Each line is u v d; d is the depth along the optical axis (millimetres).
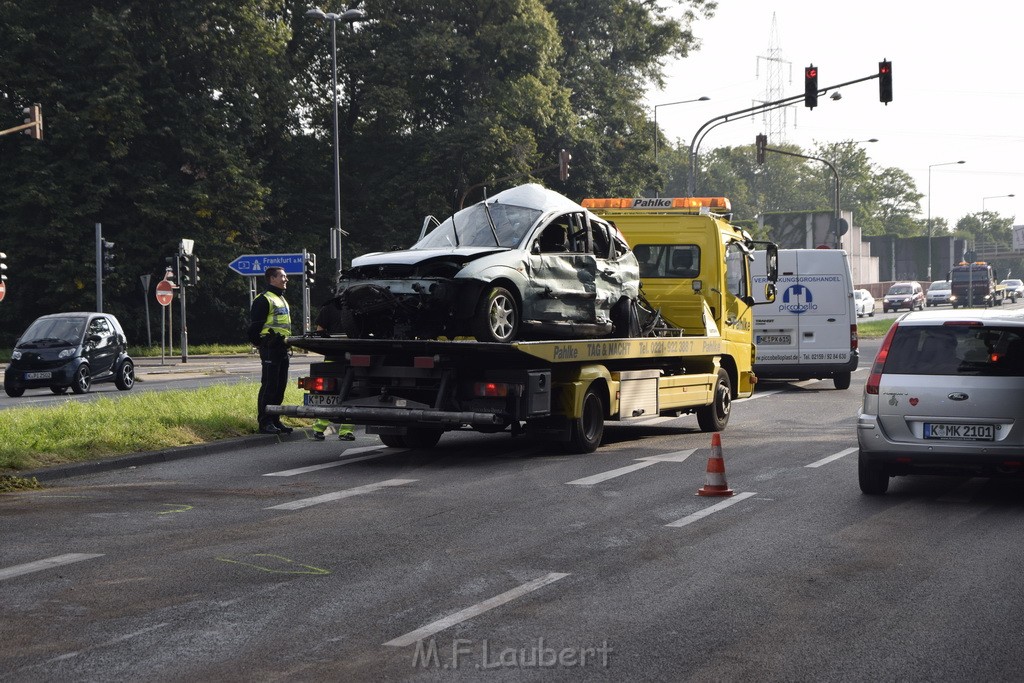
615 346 25859
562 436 24625
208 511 17938
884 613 11984
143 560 14328
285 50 96938
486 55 99750
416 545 15336
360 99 103500
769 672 10008
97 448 23938
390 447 26875
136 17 90312
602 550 15078
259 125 94688
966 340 19297
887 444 19297
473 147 94812
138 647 10656
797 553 14945
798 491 20172
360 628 11320
